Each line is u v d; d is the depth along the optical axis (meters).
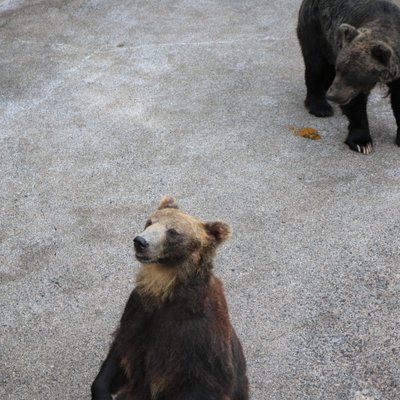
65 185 5.26
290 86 6.47
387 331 4.14
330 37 5.81
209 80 6.54
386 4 5.61
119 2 7.91
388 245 4.73
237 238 4.78
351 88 5.41
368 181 5.33
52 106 6.16
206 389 3.08
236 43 7.12
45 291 4.40
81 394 3.82
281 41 7.16
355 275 4.50
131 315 3.19
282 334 4.12
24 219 4.95
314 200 5.12
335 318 4.22
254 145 5.70
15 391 3.83
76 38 7.21
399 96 5.57
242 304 4.30
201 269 3.09
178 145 5.68
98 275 4.51
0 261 4.61
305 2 6.02
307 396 3.81
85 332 4.14
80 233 4.83
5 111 6.09
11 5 7.87
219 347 3.07
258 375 3.91
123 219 4.94
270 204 5.08
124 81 6.51
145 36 7.25
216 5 7.85
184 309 3.07
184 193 5.18
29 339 4.11
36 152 5.60
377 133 5.91
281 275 4.50
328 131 5.89
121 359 3.25
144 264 3.10
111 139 5.75
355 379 3.89
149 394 3.25
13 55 6.91
